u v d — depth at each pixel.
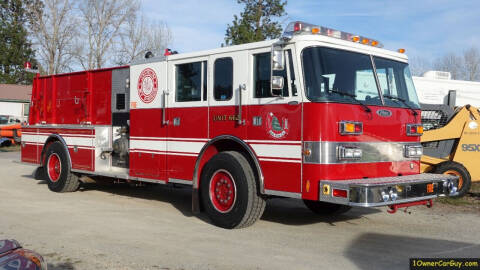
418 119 6.96
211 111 6.95
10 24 46.88
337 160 5.77
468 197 9.65
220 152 6.80
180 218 7.39
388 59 6.84
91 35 36.38
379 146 6.29
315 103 5.73
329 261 5.12
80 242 5.80
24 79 48.41
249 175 6.37
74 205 8.46
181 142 7.38
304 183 5.79
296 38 5.94
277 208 8.55
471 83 14.94
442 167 9.52
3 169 14.59
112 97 9.23
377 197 5.45
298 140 5.86
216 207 6.77
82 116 9.96
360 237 6.27
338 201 5.51
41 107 11.16
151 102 7.91
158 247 5.61
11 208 8.01
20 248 3.37
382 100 6.49
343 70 6.12
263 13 22.62
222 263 4.99
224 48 6.80
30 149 10.94
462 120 10.35
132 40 35.88
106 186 11.10
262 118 6.28
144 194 10.00
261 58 6.38
